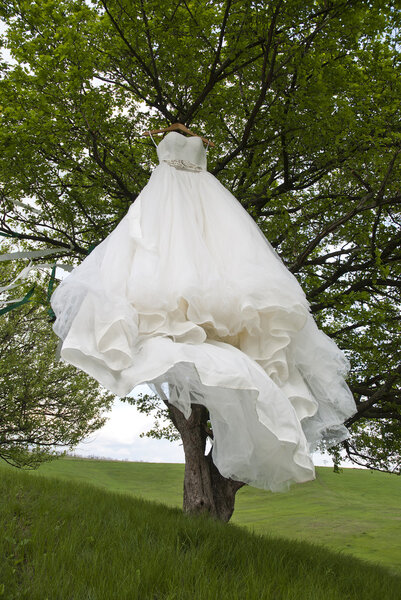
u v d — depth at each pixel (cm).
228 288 305
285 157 782
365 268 784
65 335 273
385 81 723
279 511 2114
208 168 813
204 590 312
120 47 683
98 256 327
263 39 616
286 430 263
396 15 648
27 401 1227
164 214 350
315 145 730
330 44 661
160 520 477
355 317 762
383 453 951
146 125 843
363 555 1339
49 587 293
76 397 1289
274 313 302
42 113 671
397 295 898
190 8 663
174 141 410
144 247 315
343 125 679
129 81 720
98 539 387
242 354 281
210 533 454
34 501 487
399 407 811
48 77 646
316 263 757
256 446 275
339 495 2547
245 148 764
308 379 334
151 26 661
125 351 260
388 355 845
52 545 362
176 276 301
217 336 306
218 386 252
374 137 661
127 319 267
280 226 700
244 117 812
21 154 714
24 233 849
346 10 590
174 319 290
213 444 284
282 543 526
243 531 530
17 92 671
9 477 603
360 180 680
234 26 641
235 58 650
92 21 695
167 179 386
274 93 783
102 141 730
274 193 823
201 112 774
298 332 324
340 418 325
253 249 337
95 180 790
